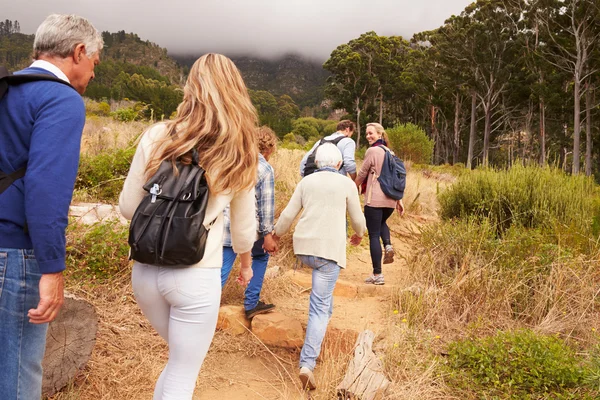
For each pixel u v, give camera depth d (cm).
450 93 6250
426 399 304
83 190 605
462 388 315
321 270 346
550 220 571
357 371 322
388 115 8269
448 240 531
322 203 349
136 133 918
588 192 672
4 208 180
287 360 370
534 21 5122
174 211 191
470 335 381
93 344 289
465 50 5738
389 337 368
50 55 203
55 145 178
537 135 5794
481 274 451
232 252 373
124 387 296
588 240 525
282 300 464
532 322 413
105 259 406
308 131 11644
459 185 710
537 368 318
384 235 546
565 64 4872
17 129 183
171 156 199
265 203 367
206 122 203
